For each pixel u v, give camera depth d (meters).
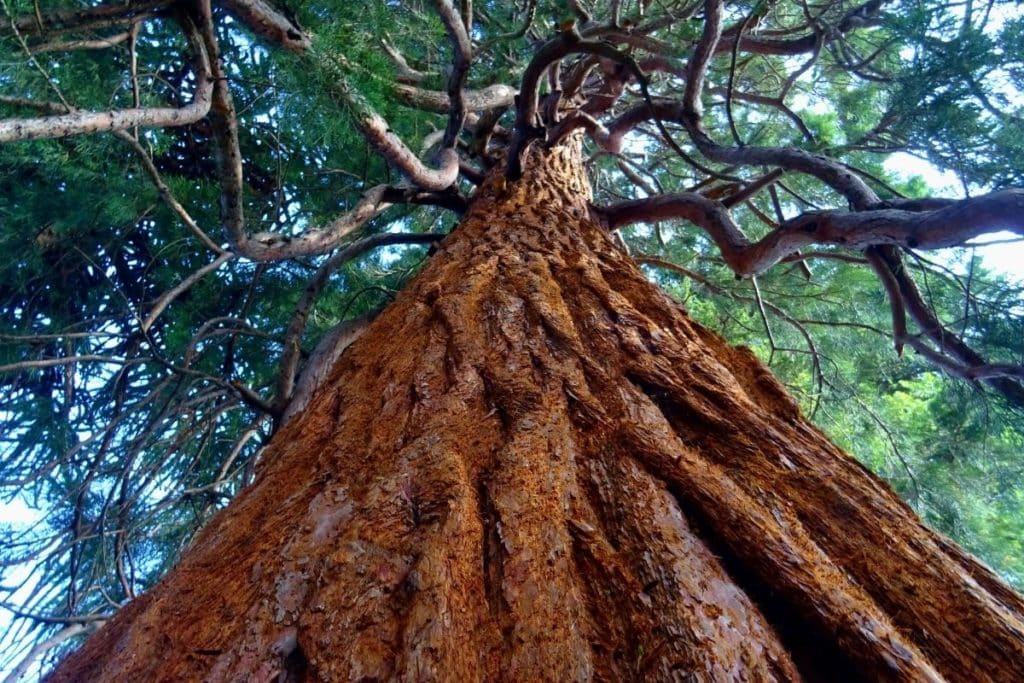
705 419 1.64
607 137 4.90
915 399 7.77
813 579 1.17
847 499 1.43
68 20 2.46
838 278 6.40
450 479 1.34
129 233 5.78
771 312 6.65
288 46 2.58
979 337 3.55
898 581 1.26
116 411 5.20
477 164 5.46
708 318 7.18
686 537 1.25
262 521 1.45
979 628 1.16
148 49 4.83
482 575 1.18
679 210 3.73
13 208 4.84
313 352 3.89
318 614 1.09
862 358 7.36
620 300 2.19
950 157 3.55
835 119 6.09
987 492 6.35
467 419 1.60
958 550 1.40
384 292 5.92
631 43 4.56
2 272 5.27
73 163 4.30
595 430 1.57
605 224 4.01
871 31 5.46
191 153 6.11
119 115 2.24
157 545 5.54
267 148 5.44
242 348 6.38
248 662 1.04
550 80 4.85
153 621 1.23
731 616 1.09
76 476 5.55
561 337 1.94
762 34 5.62
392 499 1.31
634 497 1.33
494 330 2.00
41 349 5.30
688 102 3.51
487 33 5.20
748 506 1.32
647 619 1.08
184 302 6.18
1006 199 2.15
